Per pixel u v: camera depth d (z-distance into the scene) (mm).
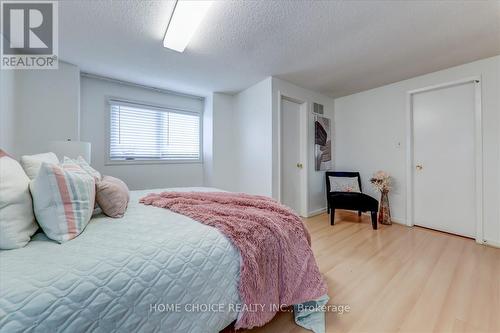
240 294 984
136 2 1558
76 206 979
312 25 1848
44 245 841
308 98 3543
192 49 2234
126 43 2104
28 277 639
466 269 1829
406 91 3104
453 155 2715
